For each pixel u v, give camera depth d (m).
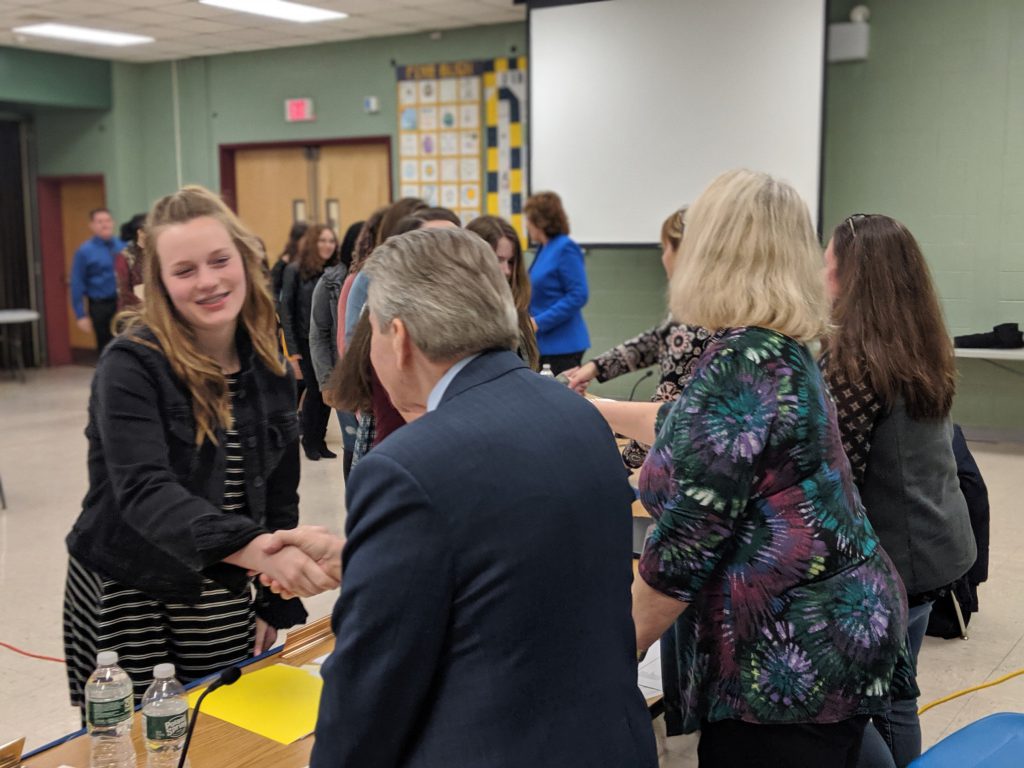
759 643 1.26
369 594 0.94
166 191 9.55
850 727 1.29
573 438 1.04
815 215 5.96
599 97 6.60
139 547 1.54
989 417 6.12
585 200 6.77
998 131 5.96
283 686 1.55
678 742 2.46
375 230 3.00
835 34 6.24
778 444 1.23
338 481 5.08
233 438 1.60
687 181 6.38
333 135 8.52
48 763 1.33
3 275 9.84
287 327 5.53
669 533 1.26
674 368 2.36
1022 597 3.54
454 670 0.96
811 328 1.29
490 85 7.73
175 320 1.52
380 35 8.10
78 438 6.43
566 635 0.99
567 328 4.93
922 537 1.76
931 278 1.77
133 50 8.77
